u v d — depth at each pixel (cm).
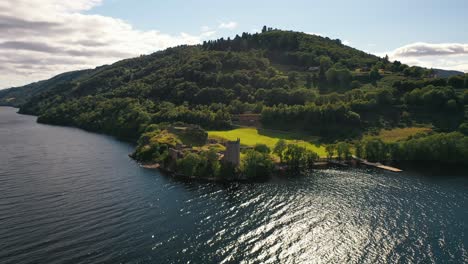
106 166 14525
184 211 9694
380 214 9750
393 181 13038
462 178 13488
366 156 16662
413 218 9462
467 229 8762
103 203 10025
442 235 8450
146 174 13425
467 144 15975
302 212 9869
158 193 11144
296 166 15388
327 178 13475
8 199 10094
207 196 11044
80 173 13238
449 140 16262
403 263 7231
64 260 6888
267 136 19575
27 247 7319
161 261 7038
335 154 17238
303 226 8950
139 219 9006
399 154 16625
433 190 11900
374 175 13950
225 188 11975
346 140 18775
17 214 9000
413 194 11469
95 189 11306
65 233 8025
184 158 13612
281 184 12594
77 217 8956
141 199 10512
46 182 11894
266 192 11606
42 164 14575
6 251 7125
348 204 10525
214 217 9369
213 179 13025
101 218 8950
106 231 8225
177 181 12625
